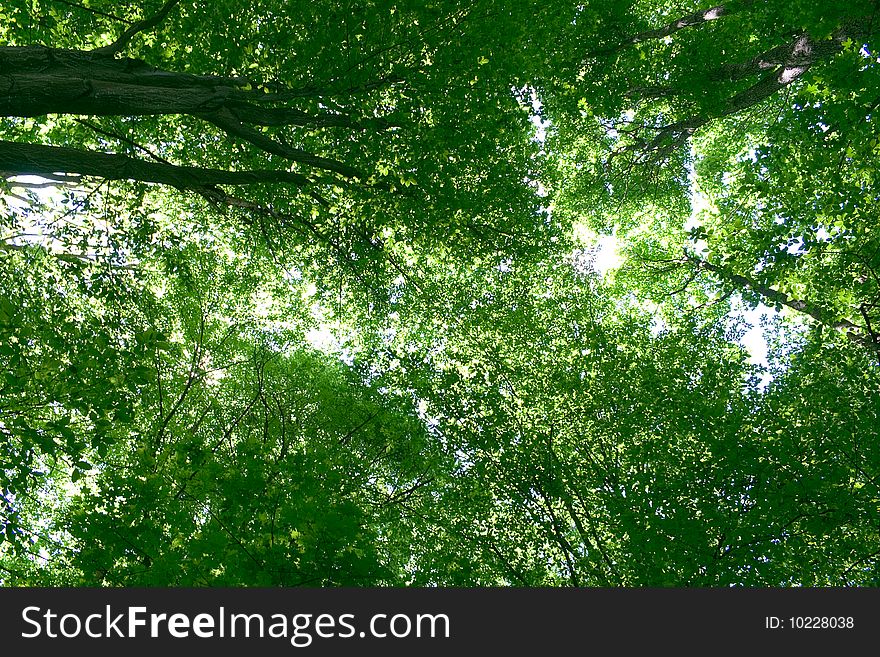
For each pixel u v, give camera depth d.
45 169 7.55
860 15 9.52
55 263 12.33
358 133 12.20
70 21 10.82
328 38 10.25
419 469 12.48
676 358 12.90
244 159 13.43
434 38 10.52
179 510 7.73
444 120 11.93
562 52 14.08
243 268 15.69
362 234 14.10
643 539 9.13
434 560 9.74
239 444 8.06
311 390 14.35
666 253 17.25
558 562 10.62
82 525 7.45
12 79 6.77
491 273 15.99
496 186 13.69
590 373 12.75
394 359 12.63
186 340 14.20
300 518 7.24
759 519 8.98
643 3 18.39
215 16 10.21
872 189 11.02
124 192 12.73
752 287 12.54
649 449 10.61
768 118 20.39
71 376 7.61
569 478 10.95
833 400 11.21
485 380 12.48
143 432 12.36
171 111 8.16
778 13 12.88
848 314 11.90
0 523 7.89
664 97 17.47
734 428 10.02
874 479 9.15
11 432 7.27
